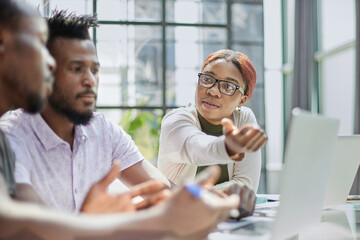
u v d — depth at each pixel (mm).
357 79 4840
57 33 973
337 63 5699
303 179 724
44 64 650
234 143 904
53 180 1061
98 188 699
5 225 517
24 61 621
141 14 4379
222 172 1525
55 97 977
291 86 6406
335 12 5680
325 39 6105
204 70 1508
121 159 1254
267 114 6570
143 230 537
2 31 611
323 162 821
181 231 549
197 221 555
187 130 1334
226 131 924
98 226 532
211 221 579
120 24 4320
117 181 1739
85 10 4117
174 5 4445
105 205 680
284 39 6777
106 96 4340
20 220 520
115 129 1267
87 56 986
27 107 658
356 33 4836
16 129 990
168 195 775
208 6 4508
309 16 6180
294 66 6250
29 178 951
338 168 1223
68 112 990
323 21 6133
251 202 997
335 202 1265
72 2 3850
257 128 889
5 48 613
